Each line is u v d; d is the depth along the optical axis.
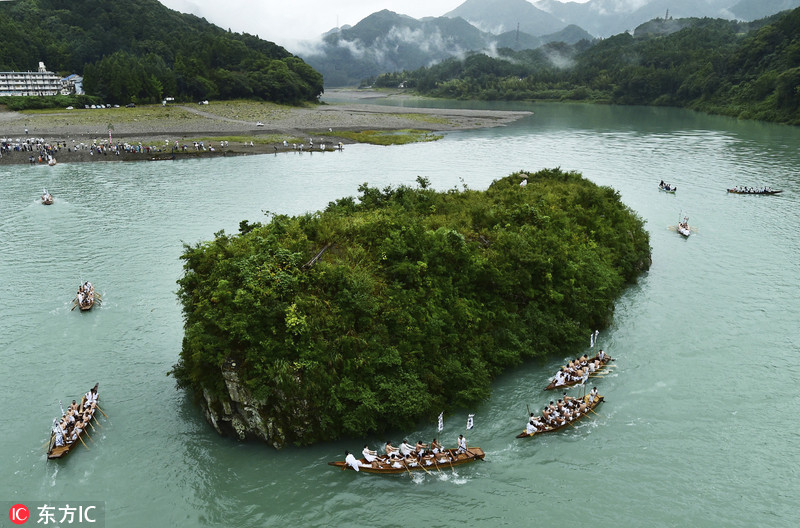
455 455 36.25
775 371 46.59
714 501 33.53
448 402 41.00
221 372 36.22
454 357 41.94
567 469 36.25
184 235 79.12
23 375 45.91
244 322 35.66
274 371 35.06
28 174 116.19
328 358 36.75
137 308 57.66
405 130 188.50
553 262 50.75
